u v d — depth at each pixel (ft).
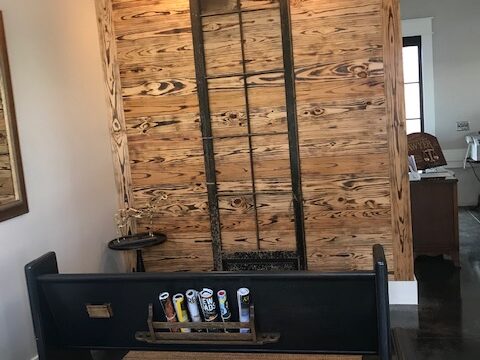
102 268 11.75
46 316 7.22
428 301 11.56
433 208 13.71
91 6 11.81
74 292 7.02
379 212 11.28
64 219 10.39
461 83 19.08
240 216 11.94
